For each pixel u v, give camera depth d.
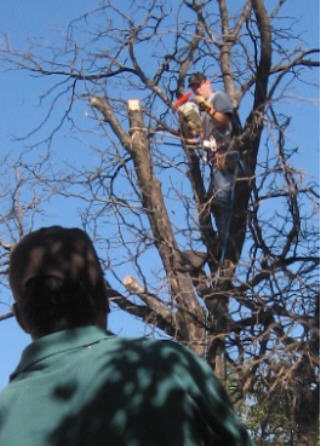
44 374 2.09
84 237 2.30
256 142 7.15
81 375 2.05
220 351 6.47
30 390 2.06
